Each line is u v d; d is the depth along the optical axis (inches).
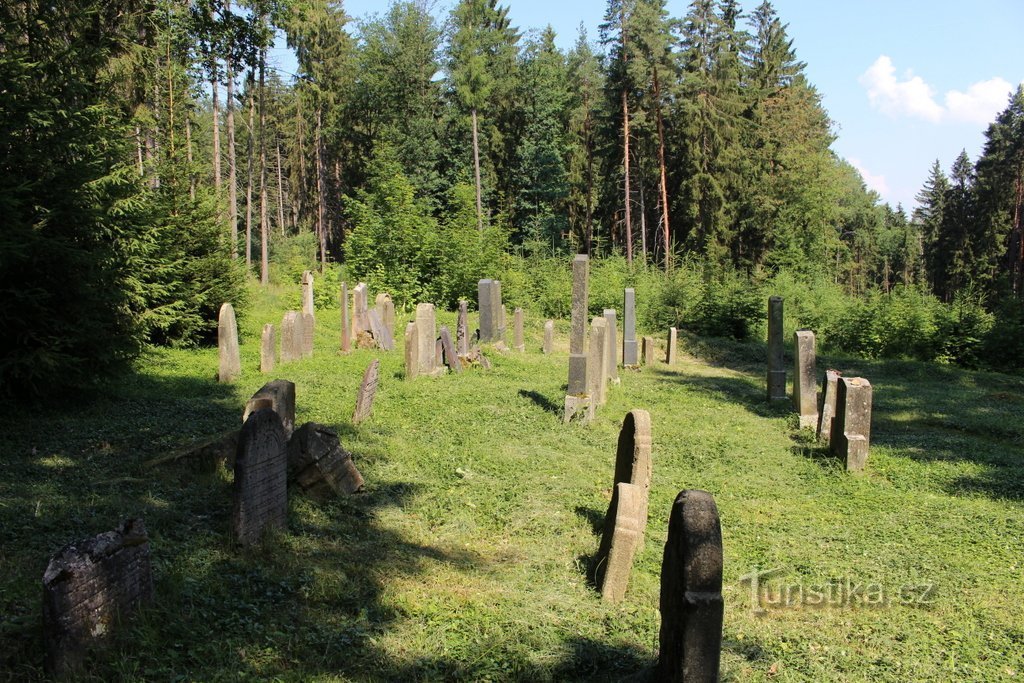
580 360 493.4
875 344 976.3
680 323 1123.9
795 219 1772.9
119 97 705.0
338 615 213.0
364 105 2074.3
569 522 313.6
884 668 208.4
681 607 170.9
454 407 497.0
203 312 756.6
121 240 530.9
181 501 281.4
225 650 186.1
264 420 258.5
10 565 212.8
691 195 1775.3
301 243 1879.9
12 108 393.1
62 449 350.0
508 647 202.8
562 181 1993.1
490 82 1812.3
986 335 915.4
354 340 778.8
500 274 1208.2
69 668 168.2
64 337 412.5
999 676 206.1
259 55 1438.2
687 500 179.3
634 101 1697.8
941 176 3115.2
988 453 467.5
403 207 1207.6
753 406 611.2
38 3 456.4
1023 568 286.4
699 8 1887.3
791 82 2534.5
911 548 303.9
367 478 346.0
